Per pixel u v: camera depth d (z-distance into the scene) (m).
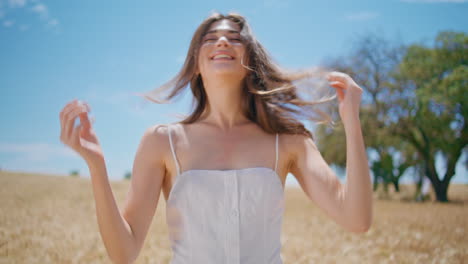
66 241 4.73
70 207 8.46
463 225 8.52
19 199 8.84
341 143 24.31
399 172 25.05
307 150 2.48
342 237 6.43
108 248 2.02
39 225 5.58
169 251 4.71
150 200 2.31
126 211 2.24
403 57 25.47
